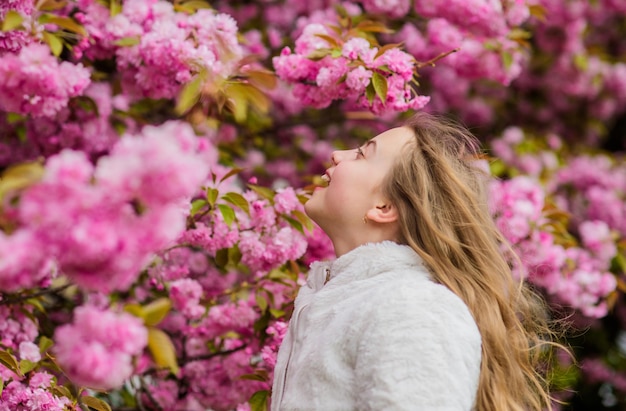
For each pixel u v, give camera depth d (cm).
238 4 514
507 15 403
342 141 562
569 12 575
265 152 537
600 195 578
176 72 303
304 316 214
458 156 238
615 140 707
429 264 216
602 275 410
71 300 371
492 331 211
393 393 179
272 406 215
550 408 221
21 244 144
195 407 362
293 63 312
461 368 185
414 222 221
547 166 550
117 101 382
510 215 375
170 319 369
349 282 213
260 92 295
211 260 385
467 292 212
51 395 255
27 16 277
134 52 307
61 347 163
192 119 317
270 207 310
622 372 636
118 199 141
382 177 226
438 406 178
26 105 274
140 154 140
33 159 361
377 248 215
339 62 302
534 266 378
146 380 370
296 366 204
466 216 223
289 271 343
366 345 188
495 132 635
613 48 689
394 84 303
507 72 429
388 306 191
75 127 352
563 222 415
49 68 267
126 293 365
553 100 650
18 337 310
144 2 315
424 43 448
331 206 228
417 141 232
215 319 337
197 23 305
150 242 145
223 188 315
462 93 593
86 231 140
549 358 269
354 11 454
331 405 191
